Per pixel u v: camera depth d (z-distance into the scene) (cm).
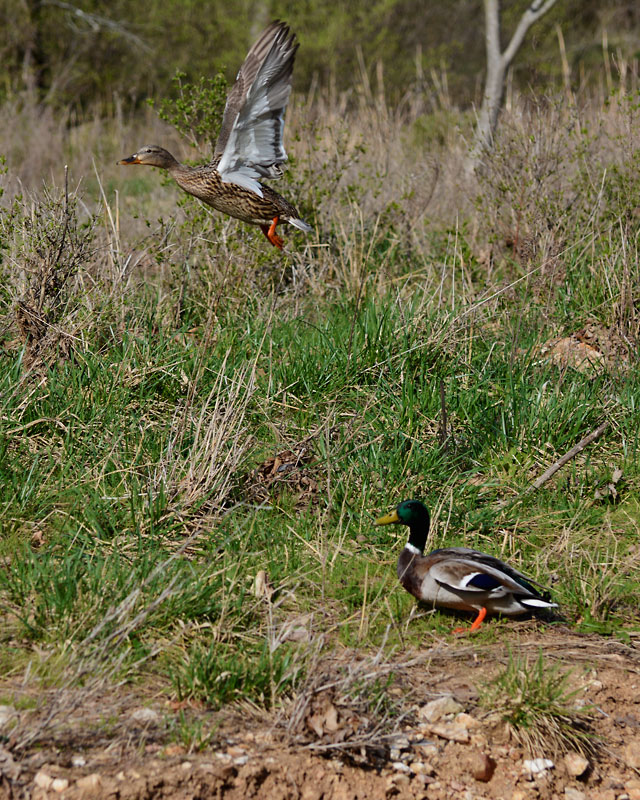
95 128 3114
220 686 724
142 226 1848
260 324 1379
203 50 4184
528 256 1543
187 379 1173
